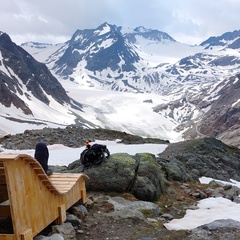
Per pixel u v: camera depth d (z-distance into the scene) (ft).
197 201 44.75
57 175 36.60
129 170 44.06
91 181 43.68
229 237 28.96
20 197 23.80
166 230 32.07
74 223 32.22
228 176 74.74
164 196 45.93
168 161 65.72
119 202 39.91
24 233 23.67
